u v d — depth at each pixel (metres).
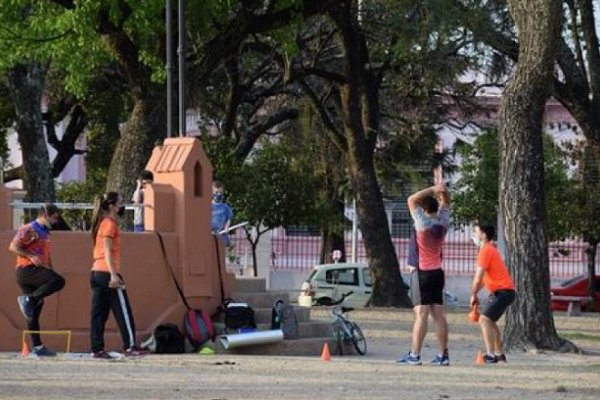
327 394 30.00
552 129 117.88
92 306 38.84
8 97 91.44
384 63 80.75
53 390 30.14
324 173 96.31
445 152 99.50
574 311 87.00
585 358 44.12
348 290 89.62
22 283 39.22
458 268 113.81
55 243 42.41
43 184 77.44
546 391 31.50
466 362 39.97
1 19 57.97
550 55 46.09
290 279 115.88
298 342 43.28
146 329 42.91
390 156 98.19
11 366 35.66
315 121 91.81
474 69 84.12
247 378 33.19
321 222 91.75
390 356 43.91
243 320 43.31
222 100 90.06
